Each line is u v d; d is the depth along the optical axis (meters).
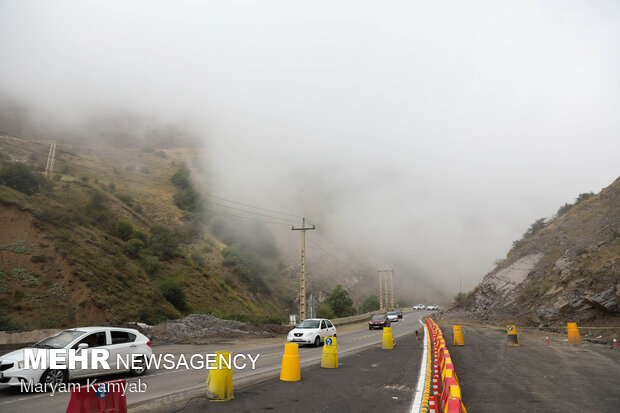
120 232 57.38
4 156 79.75
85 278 38.81
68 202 55.78
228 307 57.62
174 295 48.00
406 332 32.53
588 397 7.93
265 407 7.51
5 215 41.31
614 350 15.77
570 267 32.75
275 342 25.36
